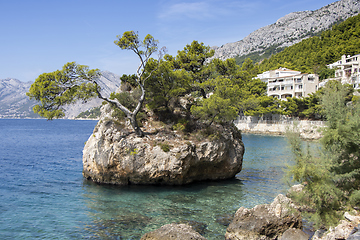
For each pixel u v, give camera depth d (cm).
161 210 2033
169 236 1388
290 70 12344
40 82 2683
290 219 1644
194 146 2742
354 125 1598
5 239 1569
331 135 1623
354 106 1744
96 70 2850
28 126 19075
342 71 10194
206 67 3997
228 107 2958
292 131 1675
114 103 2838
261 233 1570
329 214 1532
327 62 12694
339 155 1620
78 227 1736
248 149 5650
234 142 3200
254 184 2845
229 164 3061
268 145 6369
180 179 2658
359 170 1548
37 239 1573
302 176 1550
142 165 2627
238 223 1622
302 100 9044
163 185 2700
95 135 2944
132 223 1798
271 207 1697
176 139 2836
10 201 2266
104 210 2036
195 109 3027
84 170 3031
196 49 4162
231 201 2256
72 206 2130
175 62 4094
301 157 1614
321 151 1678
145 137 2777
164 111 3369
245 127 10844
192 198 2325
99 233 1653
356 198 1506
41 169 3731
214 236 1627
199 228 1725
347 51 11581
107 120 2877
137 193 2458
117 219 1866
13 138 9212
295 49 16700
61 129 15438
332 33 15275
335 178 1567
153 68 3247
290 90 10562
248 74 4066
